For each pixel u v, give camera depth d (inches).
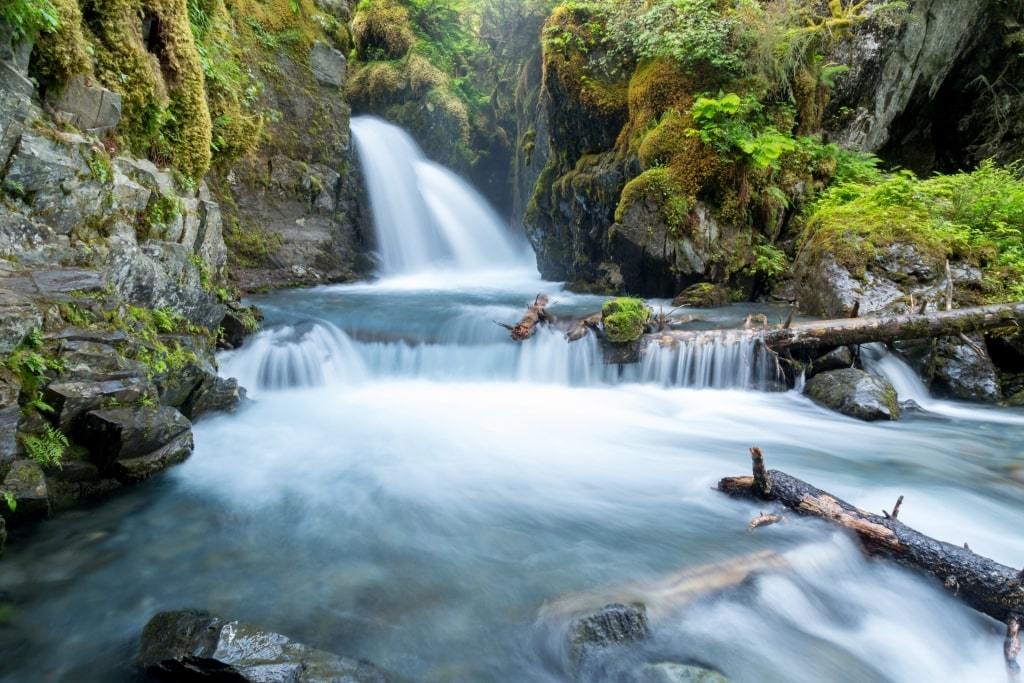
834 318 335.0
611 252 452.1
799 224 429.4
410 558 151.3
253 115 319.6
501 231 732.0
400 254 601.9
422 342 324.2
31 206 174.6
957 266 333.7
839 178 448.5
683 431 251.3
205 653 104.0
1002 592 125.9
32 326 155.3
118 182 203.9
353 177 567.2
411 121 672.4
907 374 302.4
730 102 403.5
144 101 226.2
